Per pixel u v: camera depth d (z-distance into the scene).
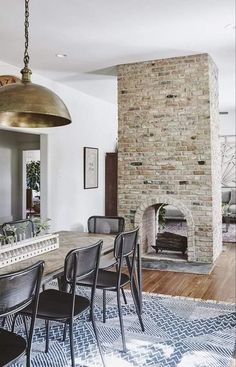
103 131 7.68
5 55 4.58
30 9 3.33
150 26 3.76
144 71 5.03
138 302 2.90
